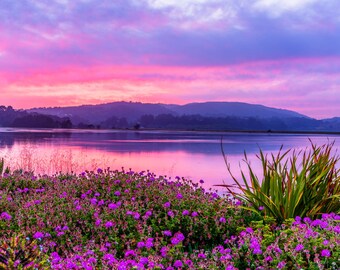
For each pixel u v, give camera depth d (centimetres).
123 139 9775
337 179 945
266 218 862
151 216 939
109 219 891
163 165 3247
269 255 609
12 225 876
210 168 3020
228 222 877
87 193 1121
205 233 854
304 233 659
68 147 5728
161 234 854
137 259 673
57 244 807
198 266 620
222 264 616
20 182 1337
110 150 5197
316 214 885
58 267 593
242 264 613
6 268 441
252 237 688
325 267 579
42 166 2525
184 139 10619
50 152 4344
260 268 577
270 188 934
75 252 738
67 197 1073
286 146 6925
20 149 4934
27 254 476
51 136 11475
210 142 8700
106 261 642
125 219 895
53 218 905
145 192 1095
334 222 779
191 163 3462
